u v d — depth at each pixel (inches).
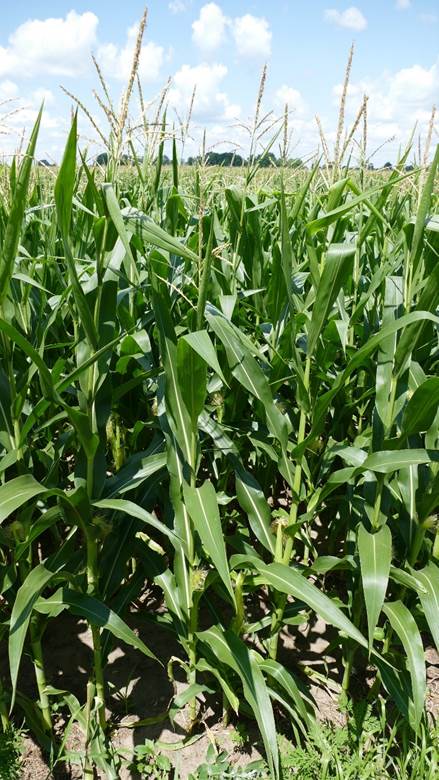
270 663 93.8
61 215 64.4
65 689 104.5
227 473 121.0
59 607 83.8
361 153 118.7
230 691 88.5
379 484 87.1
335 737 92.0
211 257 76.1
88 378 81.5
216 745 96.7
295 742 97.0
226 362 112.8
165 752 95.6
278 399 114.3
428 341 109.6
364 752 93.2
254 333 125.2
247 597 126.4
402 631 83.1
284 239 82.2
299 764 87.4
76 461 87.9
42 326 99.1
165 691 106.0
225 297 107.3
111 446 138.2
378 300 122.0
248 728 99.9
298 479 94.7
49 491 74.2
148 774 91.7
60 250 141.7
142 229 86.1
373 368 113.7
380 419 91.0
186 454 85.2
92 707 98.8
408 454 78.4
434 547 101.0
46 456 102.0
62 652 112.7
